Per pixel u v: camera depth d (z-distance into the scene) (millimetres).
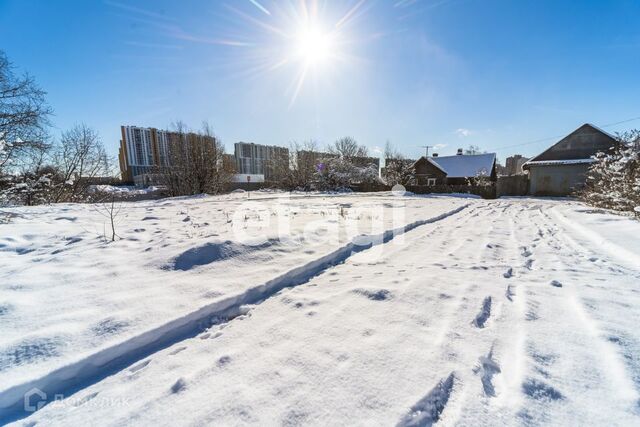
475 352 1661
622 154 8219
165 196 17016
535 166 20250
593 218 6711
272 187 25453
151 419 1243
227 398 1340
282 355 1664
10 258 3389
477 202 13539
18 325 1867
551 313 2145
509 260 3684
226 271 2996
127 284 2609
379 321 2031
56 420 1275
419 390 1363
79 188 13031
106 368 1650
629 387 1362
